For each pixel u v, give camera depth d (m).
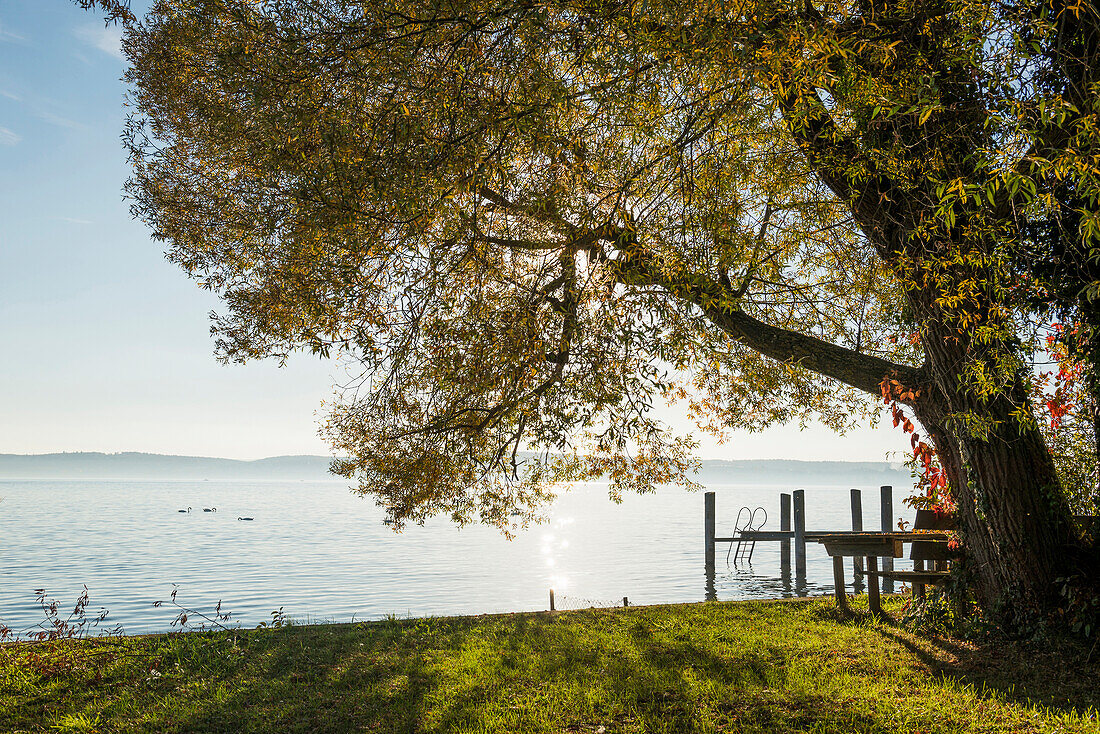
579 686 6.63
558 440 7.94
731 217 6.88
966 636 7.90
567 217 7.12
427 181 6.34
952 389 7.61
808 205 7.71
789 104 6.96
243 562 29.89
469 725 5.77
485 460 9.01
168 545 37.84
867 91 6.11
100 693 6.82
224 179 9.67
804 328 9.88
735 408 11.57
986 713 5.69
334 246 7.13
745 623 9.27
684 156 6.68
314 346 7.34
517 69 6.44
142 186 10.46
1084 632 7.17
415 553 33.47
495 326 7.81
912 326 9.52
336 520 61.41
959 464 8.07
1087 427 8.20
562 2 6.18
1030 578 7.57
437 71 6.44
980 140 6.55
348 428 9.78
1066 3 5.64
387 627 9.52
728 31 5.92
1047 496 7.71
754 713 5.85
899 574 8.95
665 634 8.70
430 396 8.67
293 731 5.83
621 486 10.51
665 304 7.00
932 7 6.44
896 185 7.04
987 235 6.45
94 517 63.38
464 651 7.98
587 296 7.54
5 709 6.34
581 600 19.28
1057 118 4.98
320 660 7.81
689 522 56.66
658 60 6.14
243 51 6.74
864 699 6.09
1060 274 7.44
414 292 7.25
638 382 7.44
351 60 6.47
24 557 31.70
